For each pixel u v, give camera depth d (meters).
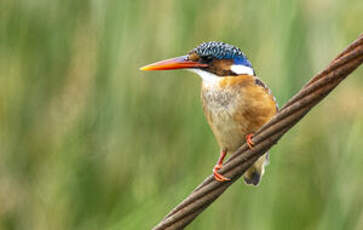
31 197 11.88
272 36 10.30
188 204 7.43
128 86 10.97
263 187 10.79
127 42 10.91
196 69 9.01
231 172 7.35
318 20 10.41
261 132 7.11
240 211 10.68
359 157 11.24
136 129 11.07
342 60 6.63
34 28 11.80
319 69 10.27
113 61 11.01
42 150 11.80
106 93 11.10
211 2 10.63
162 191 10.80
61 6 11.62
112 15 11.02
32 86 11.72
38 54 11.72
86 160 11.42
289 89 10.15
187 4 10.66
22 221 11.84
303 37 10.35
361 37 6.57
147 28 10.79
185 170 10.76
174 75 10.95
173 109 10.93
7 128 11.88
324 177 11.64
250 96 8.45
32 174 11.93
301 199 11.90
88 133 11.33
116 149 11.15
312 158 11.73
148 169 11.04
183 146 10.82
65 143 11.52
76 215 11.56
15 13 11.91
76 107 11.36
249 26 10.43
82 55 11.37
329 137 11.63
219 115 8.67
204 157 10.69
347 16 10.95
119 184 11.26
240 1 10.54
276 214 10.82
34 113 11.72
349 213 11.07
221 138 8.79
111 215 11.21
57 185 11.60
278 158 10.99
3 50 11.95
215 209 10.72
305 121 11.84
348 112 11.50
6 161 11.91
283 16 10.34
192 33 10.62
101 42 11.10
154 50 10.77
